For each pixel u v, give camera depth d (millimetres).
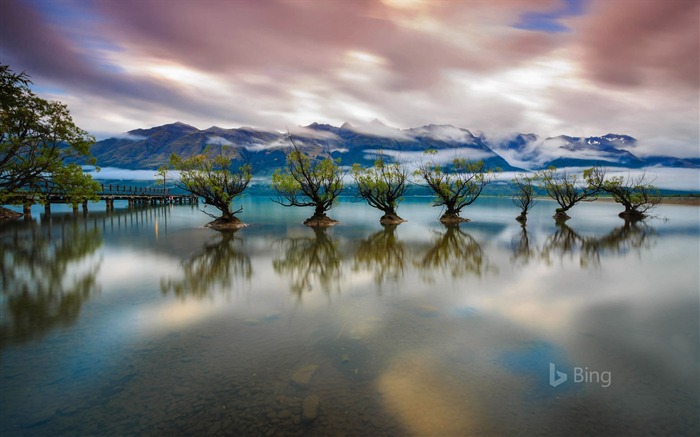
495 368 8047
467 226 41625
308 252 24000
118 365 8148
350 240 29969
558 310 12117
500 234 33906
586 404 6672
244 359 8453
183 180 39062
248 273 17766
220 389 7141
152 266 19344
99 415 6312
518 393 7027
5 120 23266
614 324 10812
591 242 28406
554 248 25547
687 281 16047
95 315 11523
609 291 14414
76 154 27703
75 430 5918
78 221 45406
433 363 8266
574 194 50562
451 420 6180
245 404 6629
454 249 25203
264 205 103000
